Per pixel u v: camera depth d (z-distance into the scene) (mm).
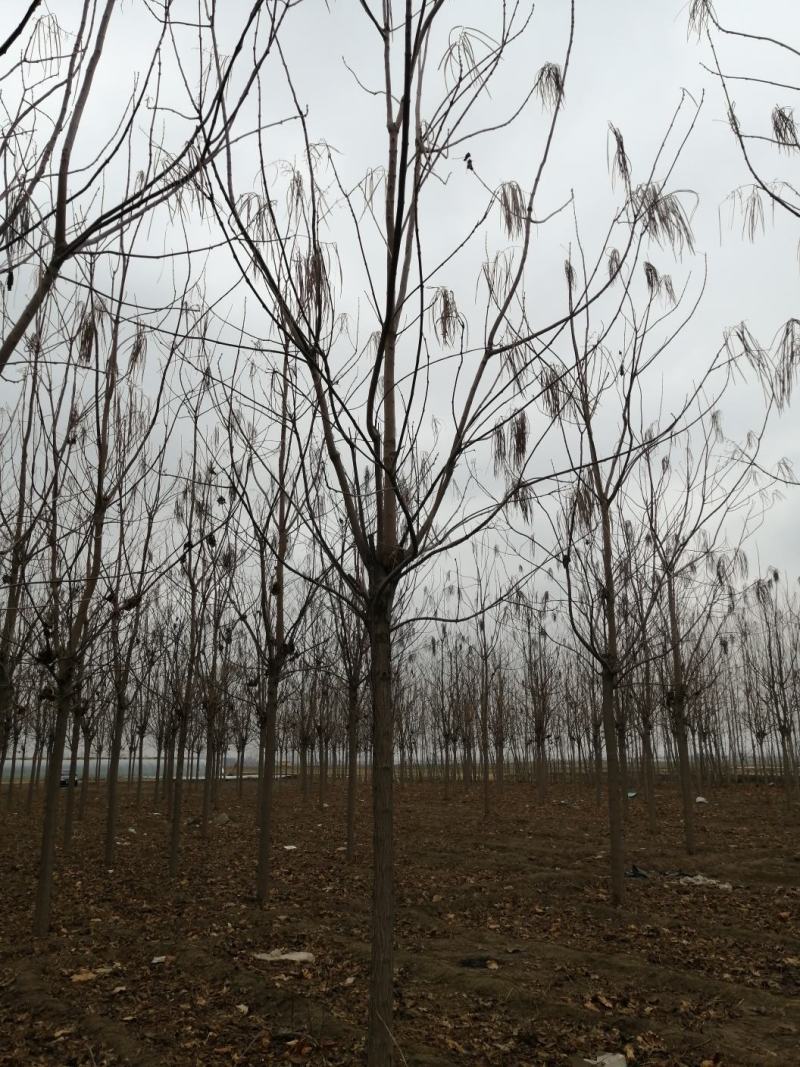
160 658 12477
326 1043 4926
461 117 3551
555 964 6535
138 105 3189
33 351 5699
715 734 25000
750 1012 5480
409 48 2766
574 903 8773
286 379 3883
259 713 10586
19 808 19250
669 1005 5617
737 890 9523
